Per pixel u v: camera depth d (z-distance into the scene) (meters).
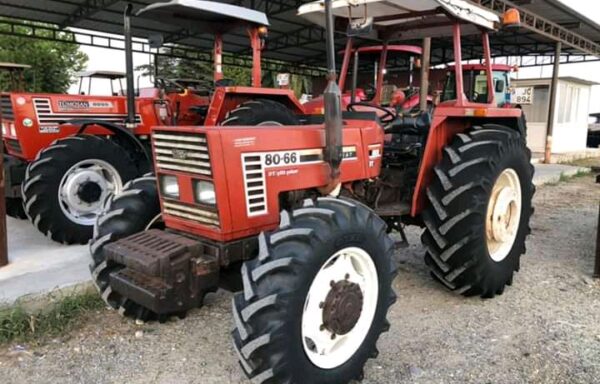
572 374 2.67
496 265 3.65
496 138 3.61
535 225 6.12
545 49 16.08
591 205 7.46
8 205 5.69
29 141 5.23
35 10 10.70
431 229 3.52
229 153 2.50
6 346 2.94
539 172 10.36
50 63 18.59
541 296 3.77
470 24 3.81
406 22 4.09
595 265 4.16
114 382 2.59
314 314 2.40
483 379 2.63
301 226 2.34
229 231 2.54
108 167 5.07
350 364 2.51
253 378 2.24
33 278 3.68
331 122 2.69
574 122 16.92
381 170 3.88
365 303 2.63
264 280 2.22
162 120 6.11
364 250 2.54
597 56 15.16
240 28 6.19
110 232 2.97
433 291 3.86
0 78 10.15
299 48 14.45
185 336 3.08
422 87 6.09
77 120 5.09
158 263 2.43
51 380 2.61
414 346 2.98
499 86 10.78
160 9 5.44
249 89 5.91
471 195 3.40
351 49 4.38
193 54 15.36
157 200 3.10
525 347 2.97
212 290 2.98
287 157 2.72
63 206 4.80
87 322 3.24
